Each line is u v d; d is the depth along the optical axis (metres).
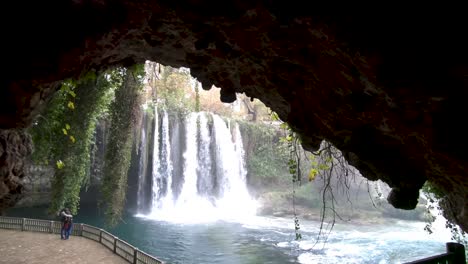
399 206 4.29
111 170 9.65
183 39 3.77
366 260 14.41
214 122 28.09
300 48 3.14
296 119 4.62
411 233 19.64
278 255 15.27
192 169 26.58
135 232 19.56
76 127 9.52
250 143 30.31
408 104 2.70
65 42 3.17
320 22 2.47
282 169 29.69
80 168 10.30
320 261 14.38
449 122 2.63
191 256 15.29
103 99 10.04
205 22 3.21
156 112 24.62
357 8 2.23
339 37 2.48
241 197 28.89
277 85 4.18
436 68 2.21
